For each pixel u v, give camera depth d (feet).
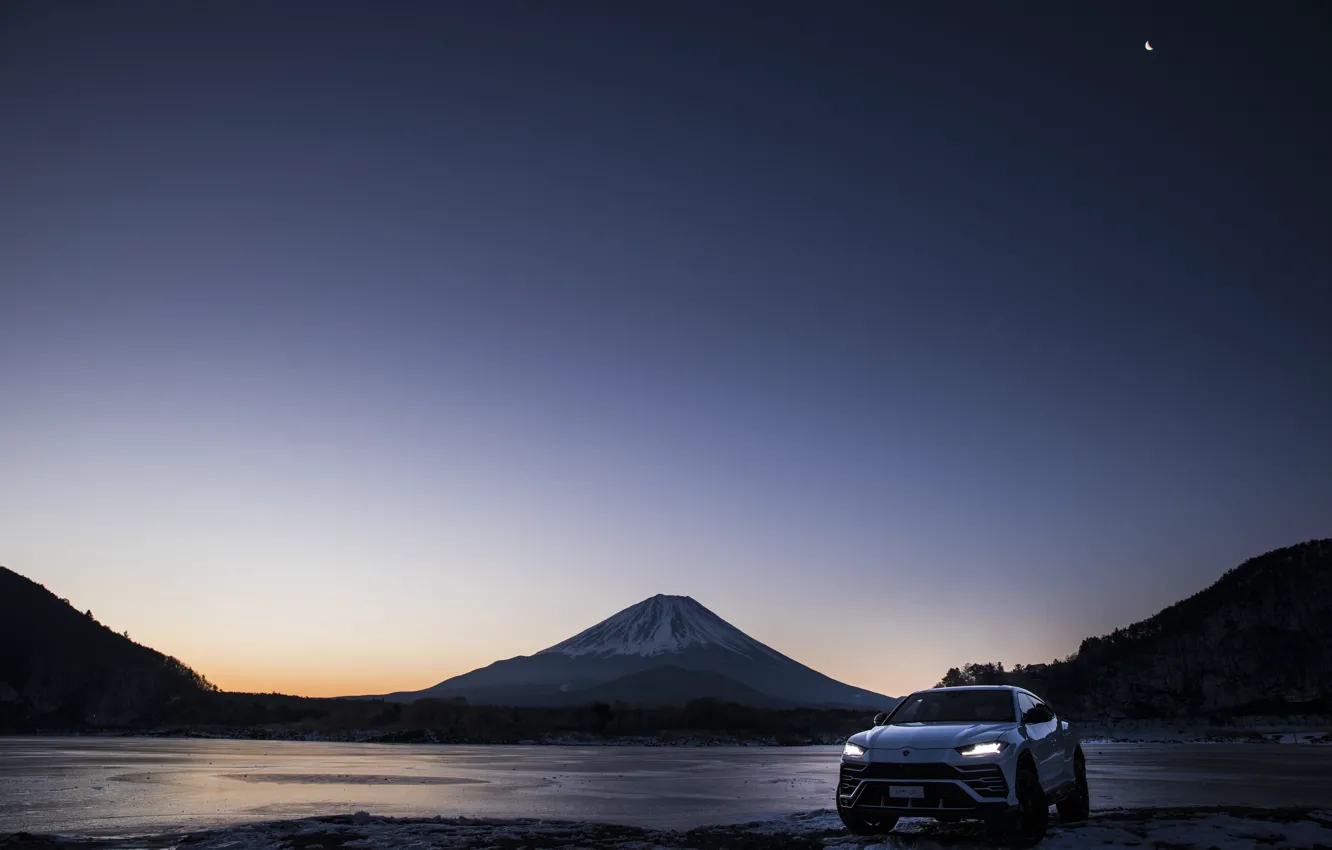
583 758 192.34
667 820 68.85
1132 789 92.84
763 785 110.32
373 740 328.90
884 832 47.29
